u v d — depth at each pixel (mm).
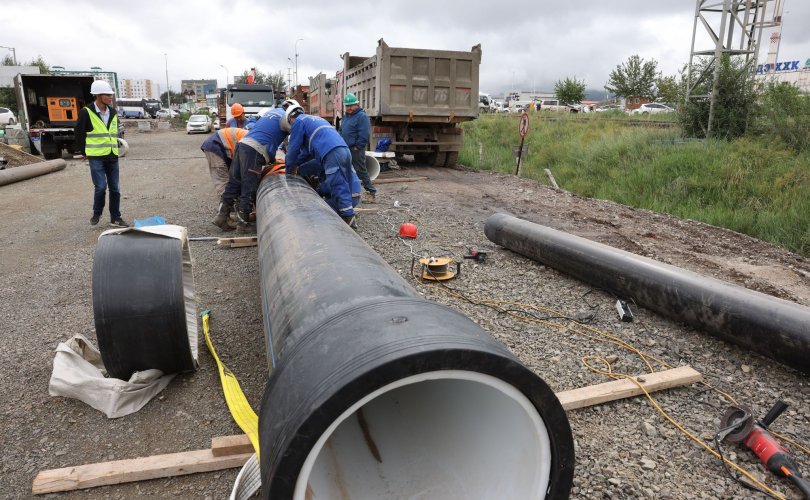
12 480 2518
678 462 2656
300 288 2193
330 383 1388
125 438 2830
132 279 3035
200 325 4180
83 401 3096
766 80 12773
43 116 18281
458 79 11836
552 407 1564
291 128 6184
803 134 10680
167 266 3104
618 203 9547
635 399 3189
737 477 2545
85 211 8641
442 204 8875
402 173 12586
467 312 4414
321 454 1996
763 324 3451
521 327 4152
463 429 1896
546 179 12070
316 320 1799
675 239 6973
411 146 13242
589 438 2830
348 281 2086
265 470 1437
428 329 1523
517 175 12359
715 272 5547
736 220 7746
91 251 6266
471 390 1894
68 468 2518
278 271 2639
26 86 17562
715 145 11047
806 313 3344
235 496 2232
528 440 1648
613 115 24562
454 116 11984
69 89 18297
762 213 7750
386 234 6820
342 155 6168
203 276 5305
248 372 3494
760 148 10250
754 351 3607
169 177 12391
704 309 3836
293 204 3969
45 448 2742
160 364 3180
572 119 21219
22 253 6254
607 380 3406
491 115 25297
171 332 3088
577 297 4785
